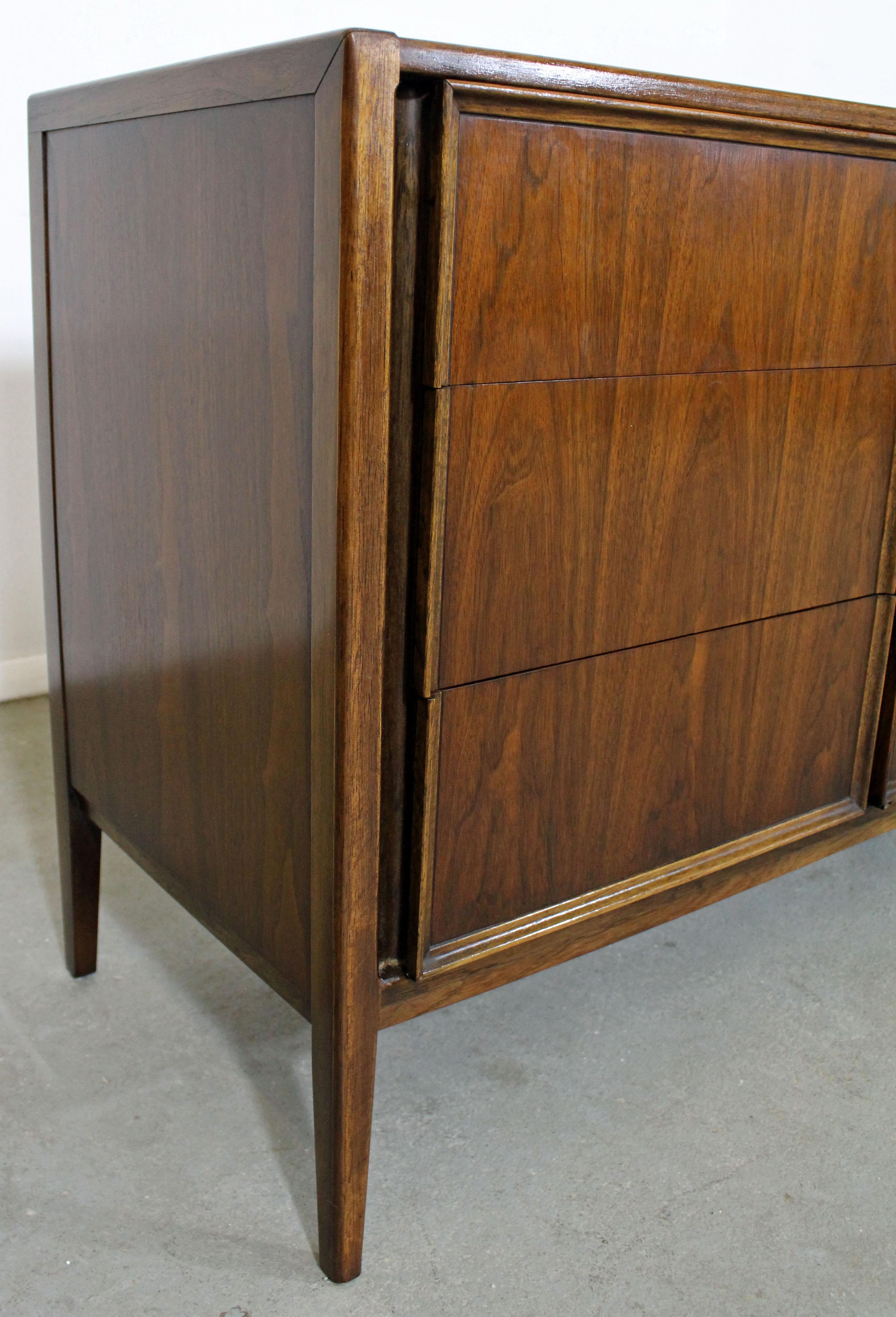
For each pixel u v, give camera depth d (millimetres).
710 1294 950
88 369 1067
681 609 1011
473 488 831
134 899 1540
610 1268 972
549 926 999
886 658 1217
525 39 2291
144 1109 1148
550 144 792
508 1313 925
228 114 812
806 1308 940
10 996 1319
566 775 976
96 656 1161
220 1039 1261
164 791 1086
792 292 984
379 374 743
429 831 890
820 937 1479
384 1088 1187
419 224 761
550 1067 1226
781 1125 1148
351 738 806
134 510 1035
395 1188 1054
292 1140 1116
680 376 933
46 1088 1171
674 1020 1310
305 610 828
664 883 1087
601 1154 1103
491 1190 1055
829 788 1236
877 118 975
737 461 1001
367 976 881
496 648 887
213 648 957
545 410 854
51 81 1914
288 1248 990
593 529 918
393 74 696
